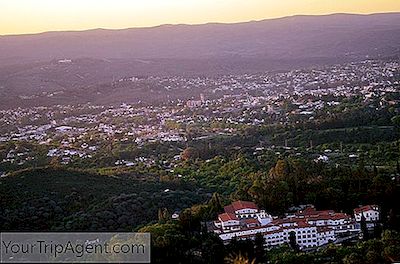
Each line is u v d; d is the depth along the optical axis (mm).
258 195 156125
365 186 156625
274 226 134375
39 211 166750
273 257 121375
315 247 131750
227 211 145125
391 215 134875
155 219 161375
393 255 112438
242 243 123375
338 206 147625
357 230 135250
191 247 123812
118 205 166375
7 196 175375
